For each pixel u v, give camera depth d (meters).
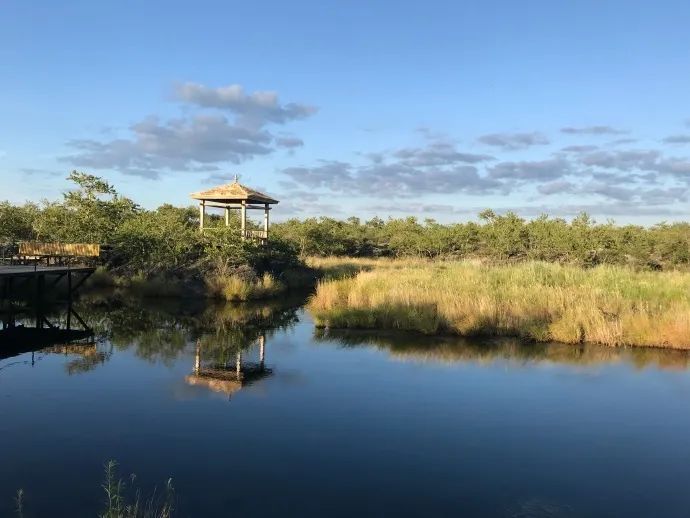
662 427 8.62
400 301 17.91
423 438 8.06
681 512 6.08
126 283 25.97
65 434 8.04
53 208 31.02
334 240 46.31
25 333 16.17
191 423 8.55
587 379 11.24
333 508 6.01
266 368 12.05
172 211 46.03
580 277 20.83
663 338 14.14
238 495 6.26
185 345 14.55
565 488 6.60
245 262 27.31
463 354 13.45
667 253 34.50
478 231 42.47
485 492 6.46
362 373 11.65
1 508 5.86
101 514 5.73
